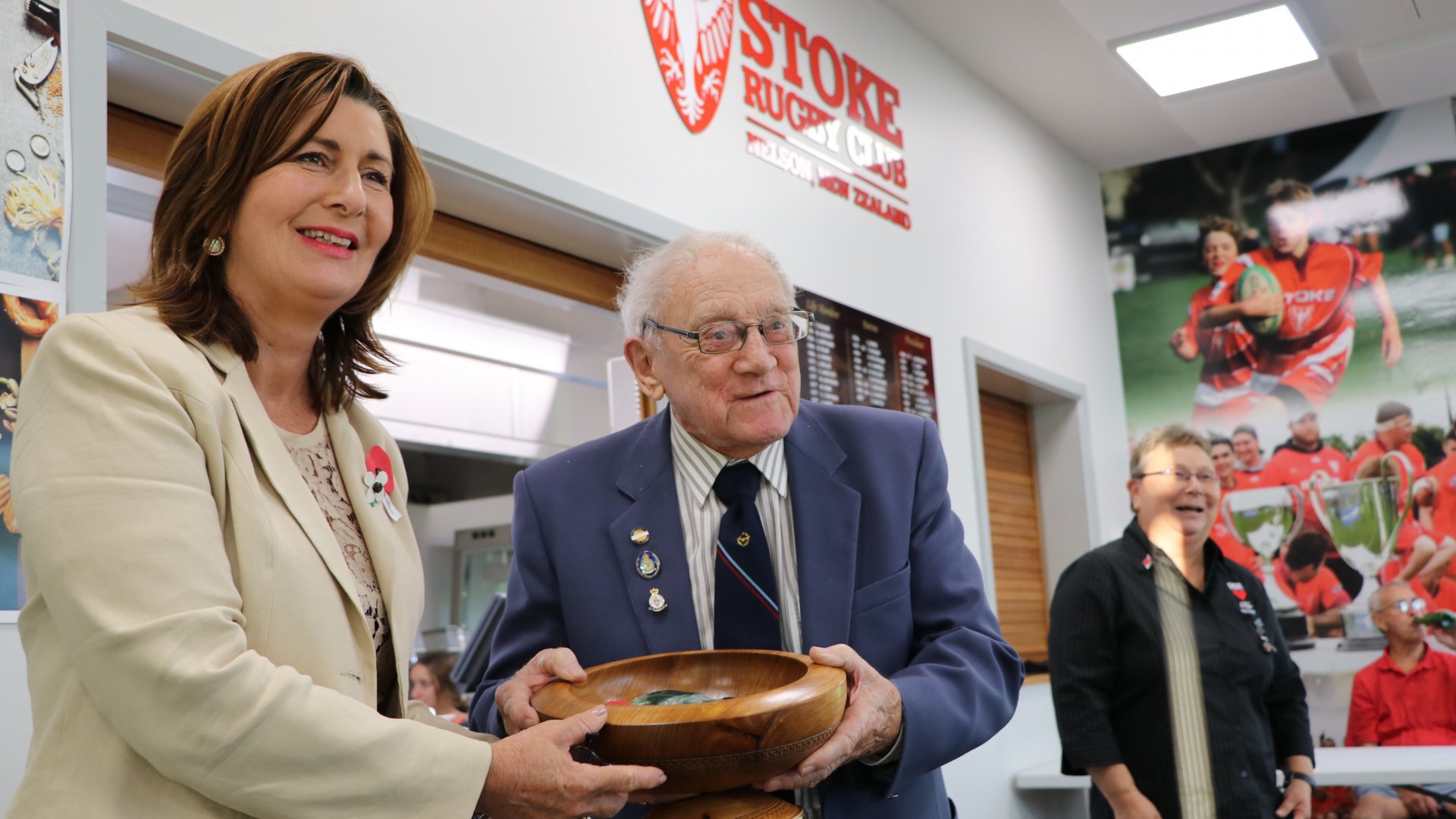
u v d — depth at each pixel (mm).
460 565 4055
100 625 809
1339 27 4391
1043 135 5191
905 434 1530
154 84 1815
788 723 989
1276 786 2992
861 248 3662
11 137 1514
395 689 1088
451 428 3439
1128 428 5523
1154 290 5551
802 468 1462
